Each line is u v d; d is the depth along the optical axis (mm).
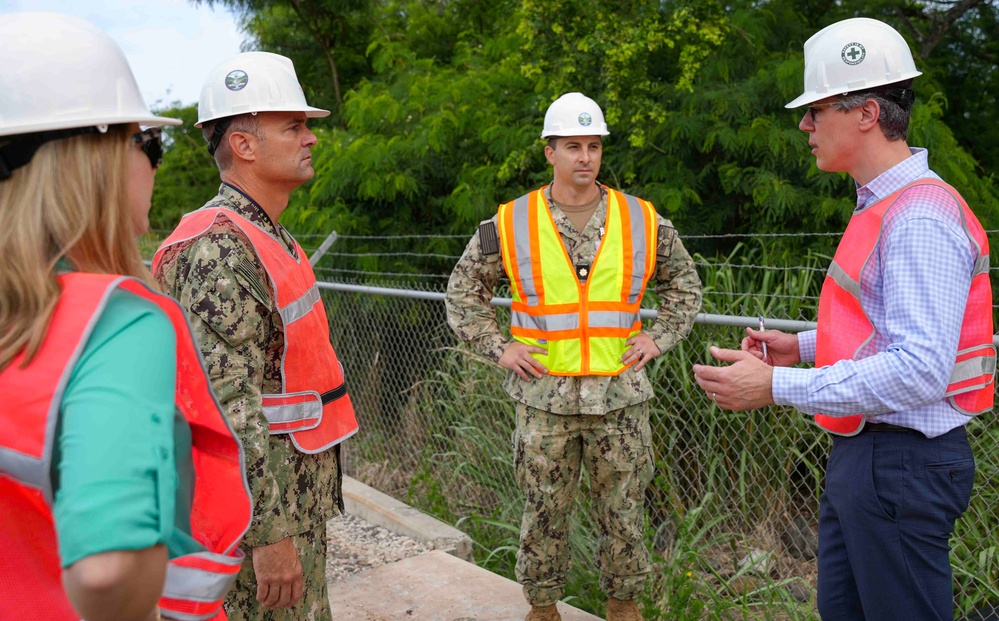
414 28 10070
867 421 1773
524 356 2818
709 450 3938
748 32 6777
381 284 6152
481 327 2967
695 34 6289
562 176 2824
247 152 1983
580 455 2918
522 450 2857
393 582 3480
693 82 6691
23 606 942
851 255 1809
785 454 4000
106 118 967
